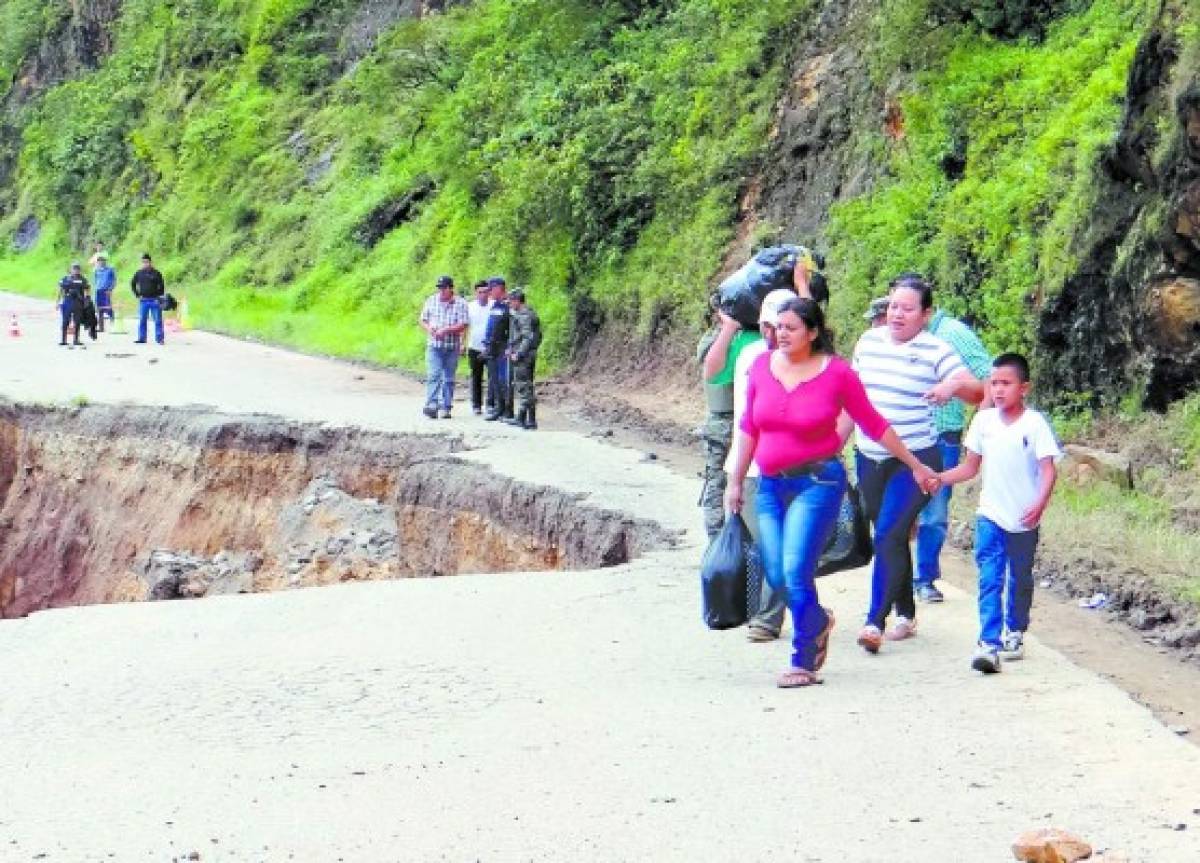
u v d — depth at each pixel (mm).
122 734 9234
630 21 37625
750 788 7898
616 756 8500
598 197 32062
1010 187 19953
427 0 50469
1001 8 23188
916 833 7203
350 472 23312
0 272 65812
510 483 19109
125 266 56250
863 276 22656
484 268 35125
